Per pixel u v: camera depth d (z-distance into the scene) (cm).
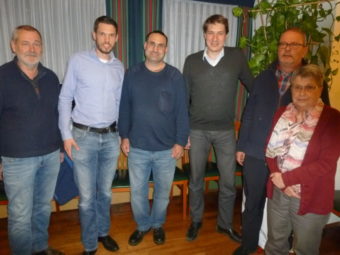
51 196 187
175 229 251
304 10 224
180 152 201
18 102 157
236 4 292
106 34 172
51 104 172
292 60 160
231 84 201
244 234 199
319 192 136
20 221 169
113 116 190
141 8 268
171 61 292
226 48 204
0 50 241
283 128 145
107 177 197
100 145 185
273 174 146
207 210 288
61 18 253
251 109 185
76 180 186
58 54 257
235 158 216
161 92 187
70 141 177
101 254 211
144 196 212
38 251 196
